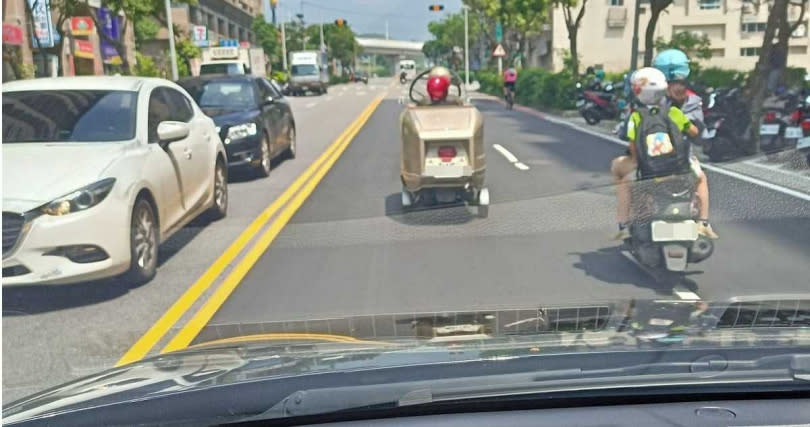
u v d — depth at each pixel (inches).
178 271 229.3
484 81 1770.4
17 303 197.0
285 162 503.8
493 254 204.2
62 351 168.4
